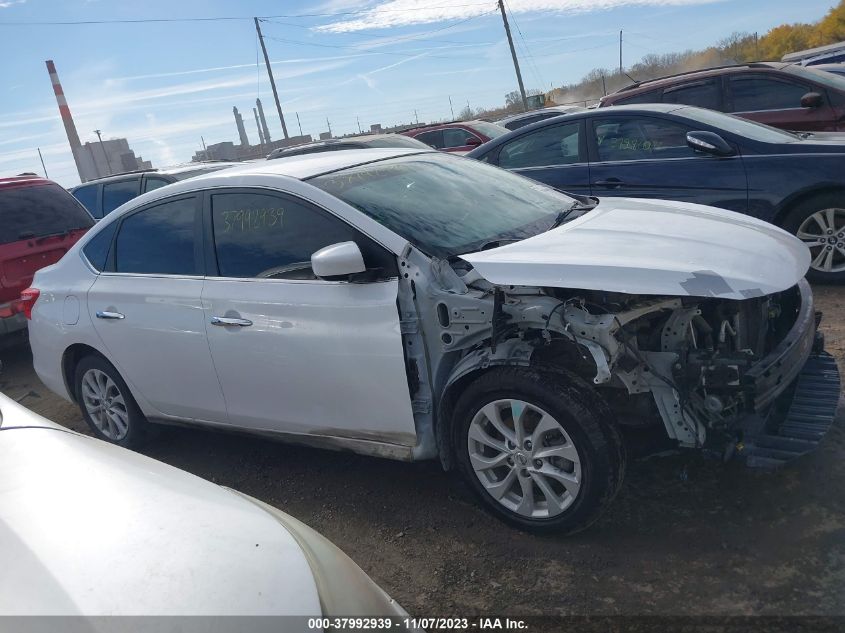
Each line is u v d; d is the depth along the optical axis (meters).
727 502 3.20
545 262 2.94
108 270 4.43
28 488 1.91
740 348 3.37
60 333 4.64
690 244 3.15
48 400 6.22
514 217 3.81
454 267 3.27
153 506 1.87
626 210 3.93
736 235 3.34
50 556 1.64
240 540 1.78
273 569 1.70
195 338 3.86
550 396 2.92
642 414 3.27
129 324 4.18
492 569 2.98
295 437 3.71
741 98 8.31
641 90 9.06
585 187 6.71
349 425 3.44
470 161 4.59
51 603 1.52
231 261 3.77
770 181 5.86
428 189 3.84
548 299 3.00
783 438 3.09
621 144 6.58
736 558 2.82
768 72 8.17
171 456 4.61
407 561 3.12
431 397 3.26
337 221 3.43
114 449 2.29
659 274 2.79
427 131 13.64
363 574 1.95
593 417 2.88
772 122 8.06
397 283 3.21
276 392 3.63
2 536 1.70
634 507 3.26
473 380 3.23
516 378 2.99
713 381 2.87
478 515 3.39
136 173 10.48
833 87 7.75
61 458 2.10
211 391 3.93
